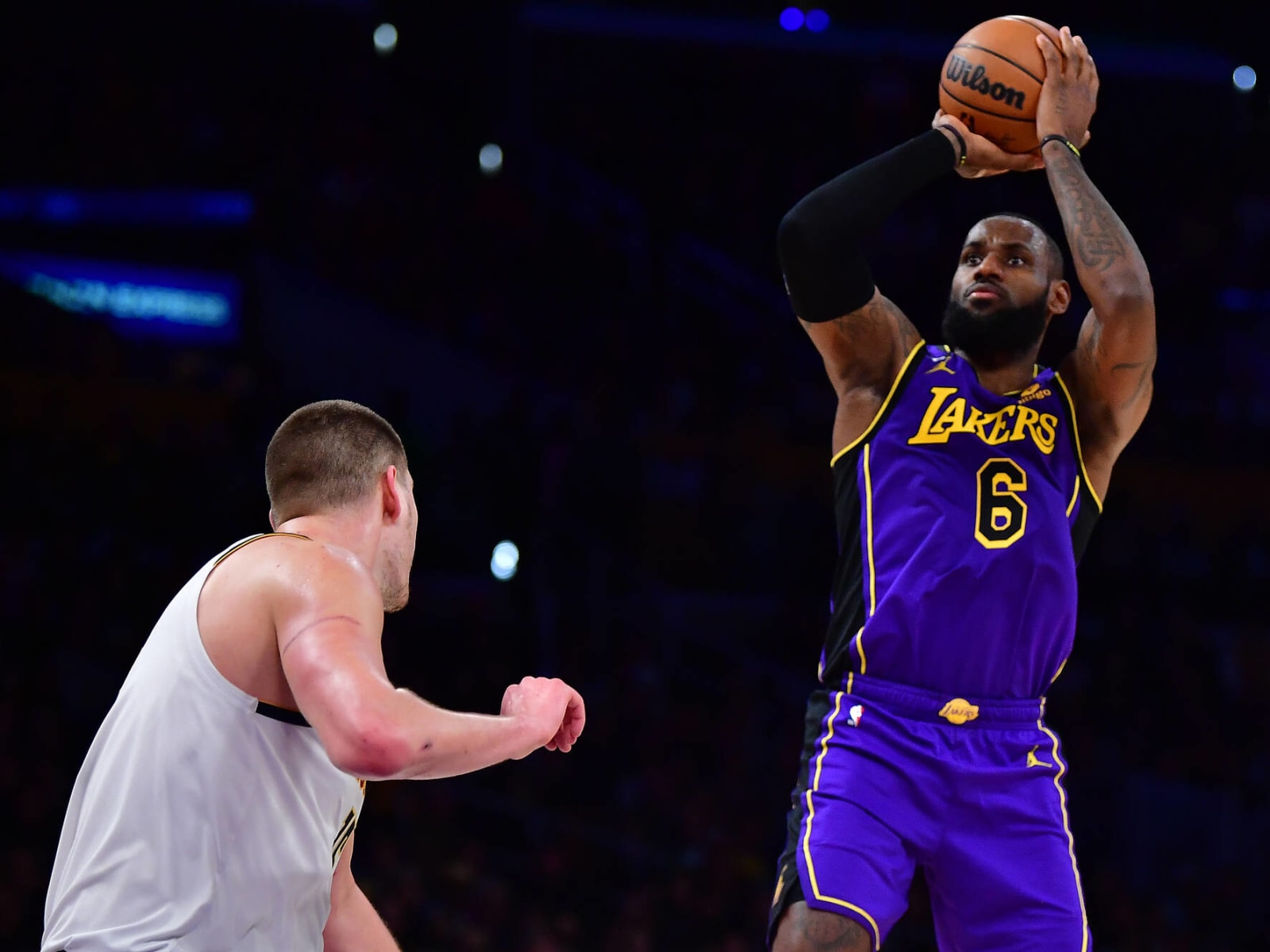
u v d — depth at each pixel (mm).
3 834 8734
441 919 8633
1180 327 16391
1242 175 17219
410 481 2568
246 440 12430
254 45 16328
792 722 12000
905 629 2686
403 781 10047
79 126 15398
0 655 10047
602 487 12445
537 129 17469
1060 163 2924
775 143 17750
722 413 14438
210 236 15578
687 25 17422
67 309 13594
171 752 2184
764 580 13555
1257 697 13141
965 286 2939
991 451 2807
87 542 11148
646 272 16344
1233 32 16828
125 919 2141
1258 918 10984
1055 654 2771
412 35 15914
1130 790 11969
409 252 15523
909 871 2627
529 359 15367
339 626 2113
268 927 2219
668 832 10391
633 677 11641
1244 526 14453
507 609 11883
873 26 17578
